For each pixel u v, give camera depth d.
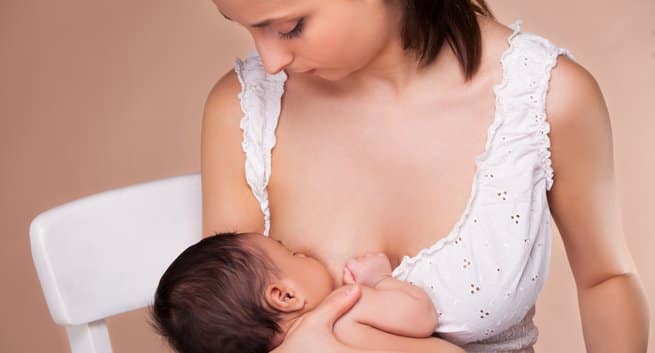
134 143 3.71
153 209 2.20
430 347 1.84
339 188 1.98
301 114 2.02
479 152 1.93
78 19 3.72
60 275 2.10
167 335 1.98
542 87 1.90
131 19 3.73
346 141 1.99
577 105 1.91
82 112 3.71
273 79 2.05
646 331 2.04
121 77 3.72
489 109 1.93
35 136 3.71
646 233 3.66
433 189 1.94
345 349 1.80
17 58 3.73
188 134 3.72
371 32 1.75
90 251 2.13
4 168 3.70
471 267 1.90
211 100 2.10
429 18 1.90
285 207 2.02
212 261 1.91
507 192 1.90
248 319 1.89
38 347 3.63
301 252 2.00
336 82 1.99
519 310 1.94
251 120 2.04
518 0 3.72
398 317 1.84
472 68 1.92
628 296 2.01
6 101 3.72
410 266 1.92
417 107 1.95
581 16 3.71
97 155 3.71
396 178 1.95
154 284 2.19
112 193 2.17
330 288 1.94
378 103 1.97
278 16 1.65
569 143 1.92
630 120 3.70
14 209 3.69
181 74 3.72
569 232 2.01
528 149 1.91
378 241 1.95
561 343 3.67
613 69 3.70
